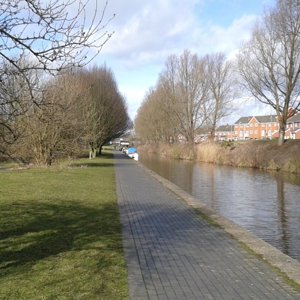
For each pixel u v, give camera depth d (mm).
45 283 5766
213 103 67688
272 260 7363
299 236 12195
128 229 9859
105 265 6770
